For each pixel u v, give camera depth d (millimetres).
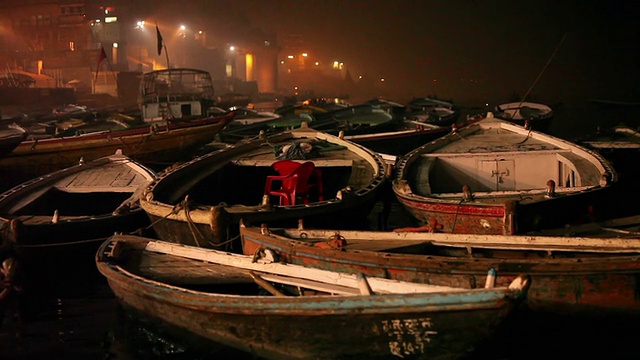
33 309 9078
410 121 22188
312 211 9602
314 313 6266
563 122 32938
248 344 6977
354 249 7355
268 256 7852
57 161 15617
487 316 5738
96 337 8102
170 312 7555
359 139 16250
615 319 6434
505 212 8227
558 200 9086
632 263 6180
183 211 9398
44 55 60406
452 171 12367
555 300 6438
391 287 6566
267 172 13789
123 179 12672
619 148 14625
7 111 40344
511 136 14070
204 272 8336
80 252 10164
